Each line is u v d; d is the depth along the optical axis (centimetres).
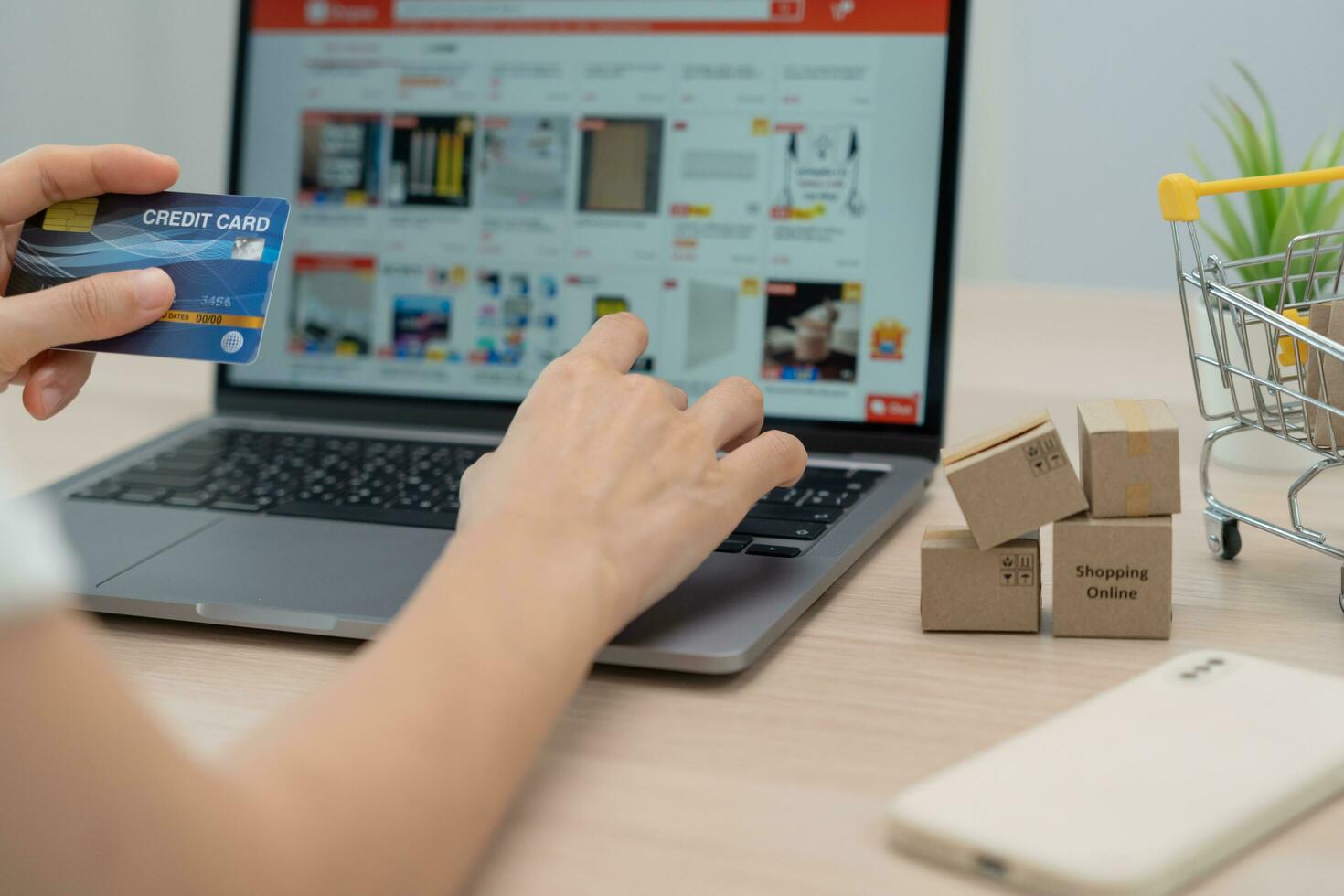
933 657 53
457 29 97
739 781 42
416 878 32
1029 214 219
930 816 37
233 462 83
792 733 46
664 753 45
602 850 38
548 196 95
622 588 44
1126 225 214
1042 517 54
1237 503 75
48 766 26
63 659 26
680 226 93
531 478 48
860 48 89
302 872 29
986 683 50
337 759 32
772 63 91
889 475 79
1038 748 41
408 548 65
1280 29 196
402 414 97
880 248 88
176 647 55
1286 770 39
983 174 220
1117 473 54
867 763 44
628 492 49
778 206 91
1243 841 37
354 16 99
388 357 98
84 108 235
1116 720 43
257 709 49
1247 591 60
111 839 26
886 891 35
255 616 56
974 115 218
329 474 80
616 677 51
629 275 94
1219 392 81
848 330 89
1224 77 201
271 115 101
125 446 93
